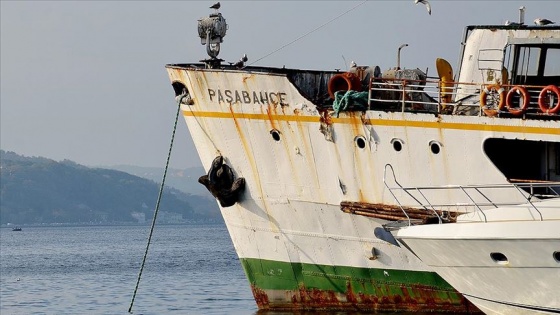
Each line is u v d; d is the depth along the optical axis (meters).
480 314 41.34
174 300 62.12
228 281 75.12
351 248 42.44
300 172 42.59
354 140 41.28
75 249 160.88
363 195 41.53
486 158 39.19
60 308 60.84
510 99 38.59
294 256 43.62
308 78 45.22
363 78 43.25
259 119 42.84
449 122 39.53
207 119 44.00
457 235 35.75
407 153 40.44
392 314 42.59
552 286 35.09
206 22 44.41
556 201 34.84
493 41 41.06
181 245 166.75
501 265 35.66
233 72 42.91
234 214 44.53
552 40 39.84
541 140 38.16
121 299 64.69
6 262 119.69
